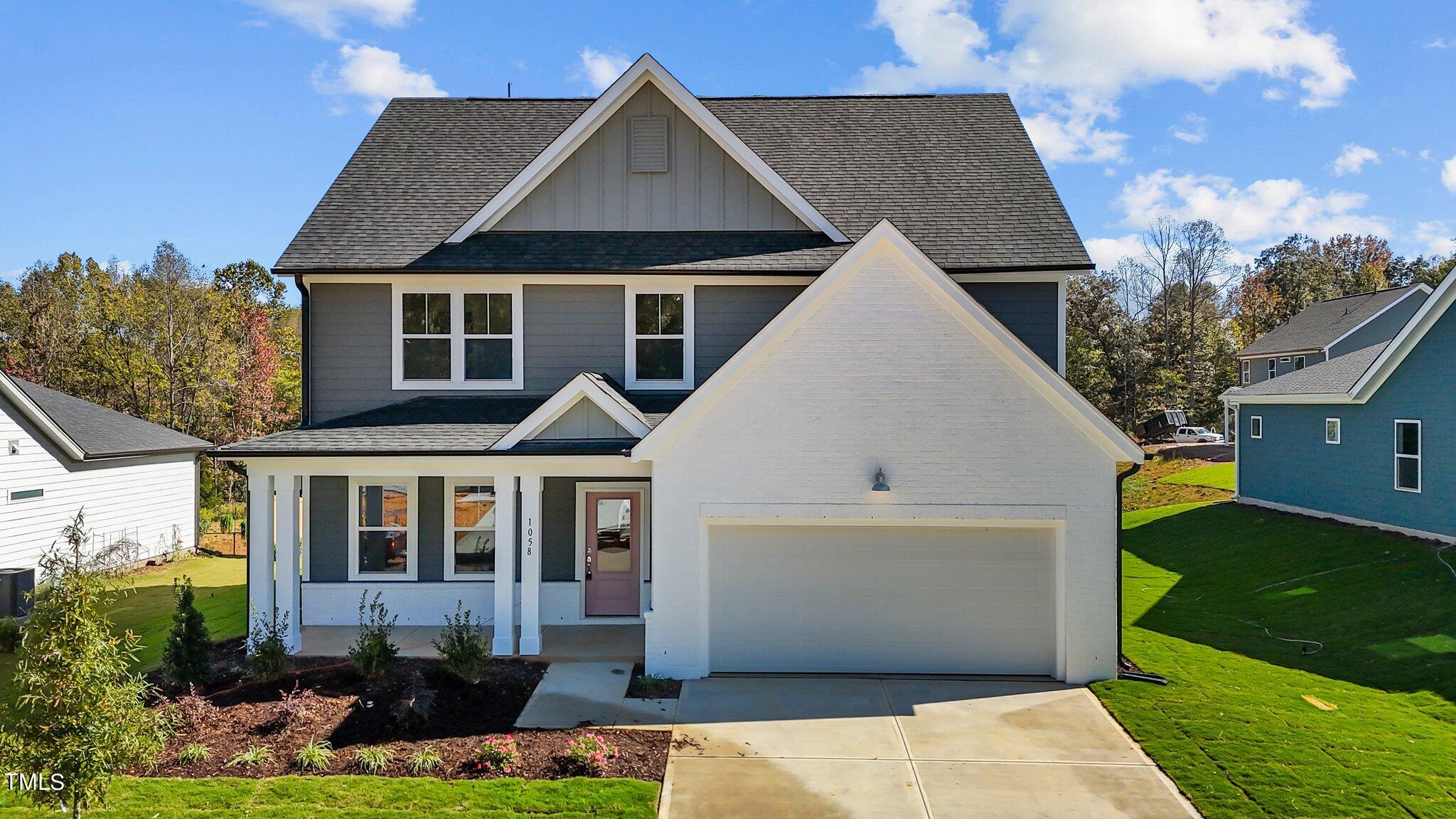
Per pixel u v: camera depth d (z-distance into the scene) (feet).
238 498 124.47
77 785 22.13
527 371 48.06
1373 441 67.62
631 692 36.01
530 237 49.14
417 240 48.55
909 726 32.58
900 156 55.88
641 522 48.37
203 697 34.42
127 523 70.95
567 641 43.83
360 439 40.75
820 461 37.88
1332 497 73.10
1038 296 47.37
